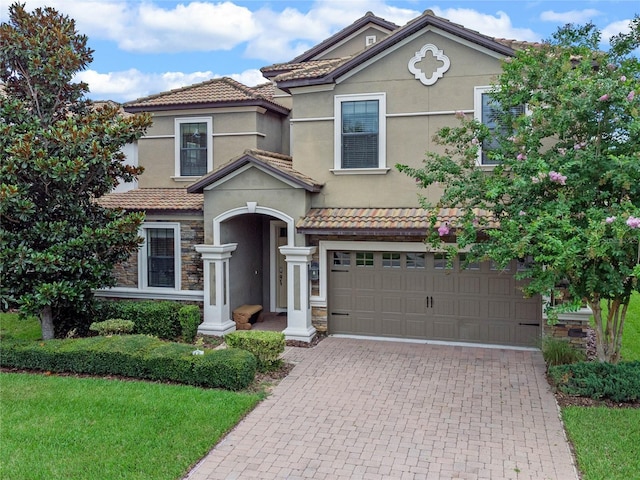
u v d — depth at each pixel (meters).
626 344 14.40
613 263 10.18
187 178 18.20
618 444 8.34
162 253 16.77
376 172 15.03
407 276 14.87
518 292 14.07
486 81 14.13
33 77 13.75
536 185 10.11
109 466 7.76
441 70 14.42
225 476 7.65
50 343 12.52
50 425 9.09
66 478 7.45
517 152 11.10
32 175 12.95
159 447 8.34
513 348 14.08
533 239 10.10
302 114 15.63
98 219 14.26
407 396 10.73
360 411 9.97
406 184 14.87
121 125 13.59
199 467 7.89
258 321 17.11
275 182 15.00
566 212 9.63
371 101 15.05
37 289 12.76
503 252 10.11
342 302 15.38
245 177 15.25
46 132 12.71
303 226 14.53
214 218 15.59
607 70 10.70
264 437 8.88
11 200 12.14
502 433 9.02
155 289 16.67
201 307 16.36
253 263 17.72
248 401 10.19
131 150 20.09
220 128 17.88
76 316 15.12
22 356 12.22
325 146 15.45
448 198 11.24
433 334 14.77
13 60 13.55
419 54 14.55
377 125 15.01
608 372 10.60
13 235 12.81
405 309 14.94
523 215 10.23
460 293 14.50
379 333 15.16
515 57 12.37
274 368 12.28
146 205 16.45
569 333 13.39
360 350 13.96
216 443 8.64
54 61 13.48
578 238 9.25
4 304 12.98
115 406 9.88
